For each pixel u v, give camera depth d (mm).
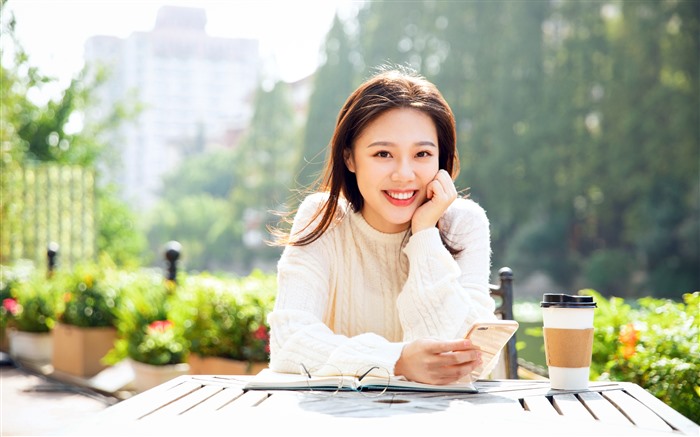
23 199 13367
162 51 152125
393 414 1386
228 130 107125
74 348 7219
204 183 92000
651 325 3041
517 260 34500
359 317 2117
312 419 1329
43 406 6188
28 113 18234
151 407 1451
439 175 1980
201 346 5242
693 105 29141
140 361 5879
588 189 32125
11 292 9445
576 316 1685
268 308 5066
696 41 29344
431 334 1881
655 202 30141
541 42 34250
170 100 152125
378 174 1950
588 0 32500
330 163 2051
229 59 155000
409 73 2164
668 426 1313
